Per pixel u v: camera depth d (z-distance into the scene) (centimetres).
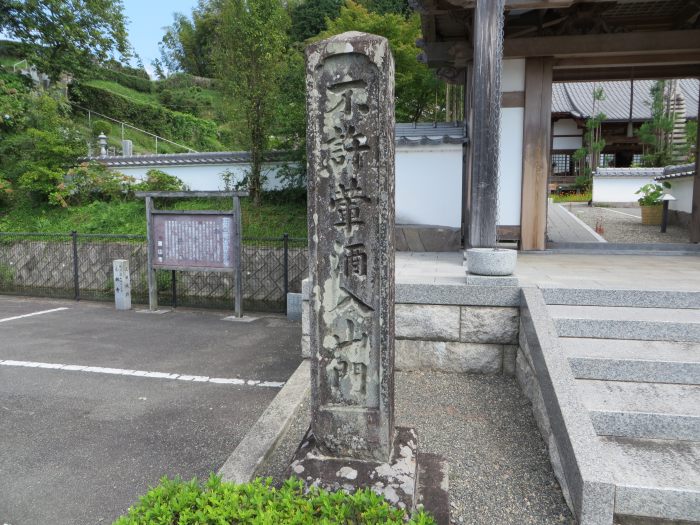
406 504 251
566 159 2775
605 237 1093
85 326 780
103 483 327
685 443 317
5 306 955
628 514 267
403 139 886
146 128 2739
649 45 741
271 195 1433
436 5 754
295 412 411
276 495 239
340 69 267
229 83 1309
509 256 475
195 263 857
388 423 276
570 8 763
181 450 370
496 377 482
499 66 488
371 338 276
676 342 403
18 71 1936
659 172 1970
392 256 281
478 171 500
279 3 1354
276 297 1077
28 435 396
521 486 310
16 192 1527
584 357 374
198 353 629
